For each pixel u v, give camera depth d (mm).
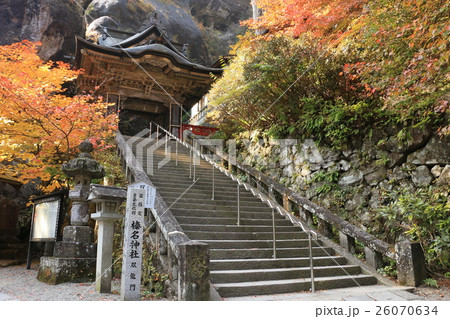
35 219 7547
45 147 8453
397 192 6113
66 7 19109
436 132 5742
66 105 8664
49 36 18578
